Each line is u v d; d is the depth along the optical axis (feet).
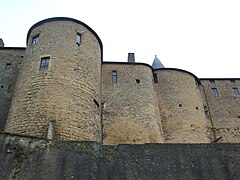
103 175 27.99
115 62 61.21
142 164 29.40
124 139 50.26
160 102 61.26
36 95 38.99
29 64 43.24
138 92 56.85
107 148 30.53
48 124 36.29
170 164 29.73
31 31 49.01
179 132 57.21
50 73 40.96
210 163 30.32
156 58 80.23
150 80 60.64
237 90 75.00
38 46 44.80
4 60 56.18
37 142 29.40
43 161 27.99
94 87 45.06
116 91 56.39
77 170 27.78
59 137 35.68
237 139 65.51
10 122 38.24
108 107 53.93
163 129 57.57
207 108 70.49
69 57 43.47
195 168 29.68
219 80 76.74
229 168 30.09
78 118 38.93
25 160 27.89
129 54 67.77
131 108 54.24
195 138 57.47
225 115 69.46
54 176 26.94
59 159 28.35
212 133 66.08
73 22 47.85
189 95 63.57
